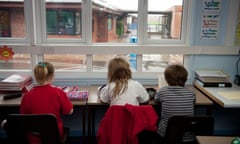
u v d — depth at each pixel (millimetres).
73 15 2555
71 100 2035
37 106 1707
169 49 2578
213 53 2611
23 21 2539
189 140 1720
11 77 2348
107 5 2553
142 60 2637
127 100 1797
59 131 1646
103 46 2523
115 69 1868
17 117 1513
